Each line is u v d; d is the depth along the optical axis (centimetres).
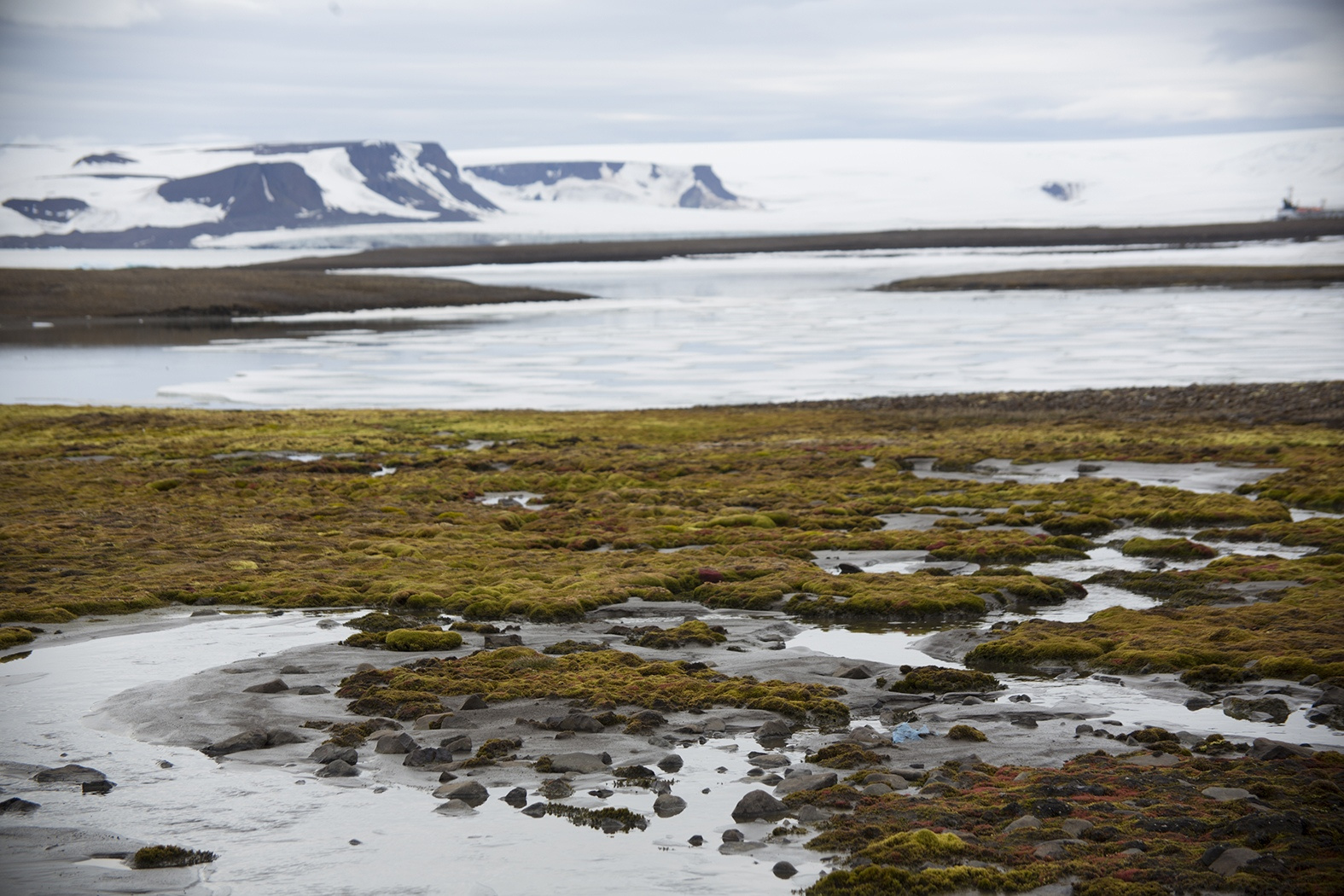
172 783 1402
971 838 1173
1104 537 3309
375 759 1486
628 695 1744
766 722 1595
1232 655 1909
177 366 10075
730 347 11006
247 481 4491
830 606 2423
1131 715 1650
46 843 1227
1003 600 2505
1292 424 5800
